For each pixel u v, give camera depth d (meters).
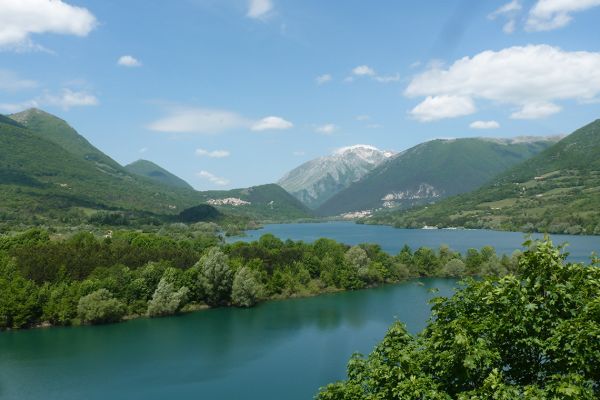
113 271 113.62
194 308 118.44
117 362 79.81
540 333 18.28
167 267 122.56
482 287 20.27
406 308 115.69
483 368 18.14
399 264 156.75
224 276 121.62
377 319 105.31
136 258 125.00
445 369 18.72
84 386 69.81
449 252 173.50
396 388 18.38
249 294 120.38
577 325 17.02
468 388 18.80
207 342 90.44
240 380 71.06
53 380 72.12
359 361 22.00
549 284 18.75
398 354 20.36
